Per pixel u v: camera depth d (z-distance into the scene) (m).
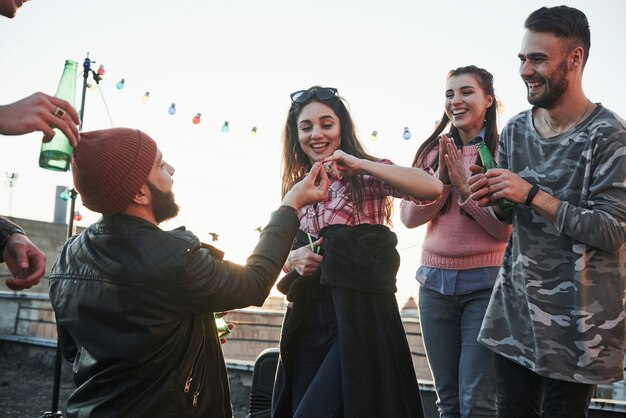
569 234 1.90
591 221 1.85
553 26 1.96
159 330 1.60
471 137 2.99
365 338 2.05
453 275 2.74
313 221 2.26
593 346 1.88
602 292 1.90
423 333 2.88
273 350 2.83
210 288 1.62
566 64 1.97
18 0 1.58
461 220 2.75
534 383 2.09
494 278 2.68
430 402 4.08
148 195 1.70
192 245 1.63
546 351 1.95
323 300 2.16
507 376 2.12
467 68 2.95
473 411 2.58
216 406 1.70
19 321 9.58
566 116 2.04
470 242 2.72
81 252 1.70
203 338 1.71
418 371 7.81
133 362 1.58
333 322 2.13
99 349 1.61
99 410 1.59
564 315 1.94
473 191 2.12
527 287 2.02
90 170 1.61
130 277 1.60
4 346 8.94
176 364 1.63
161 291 1.60
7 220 1.62
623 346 1.90
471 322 2.69
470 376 2.62
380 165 2.10
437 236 2.82
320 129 2.31
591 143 1.94
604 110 1.99
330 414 2.00
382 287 2.11
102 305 1.60
